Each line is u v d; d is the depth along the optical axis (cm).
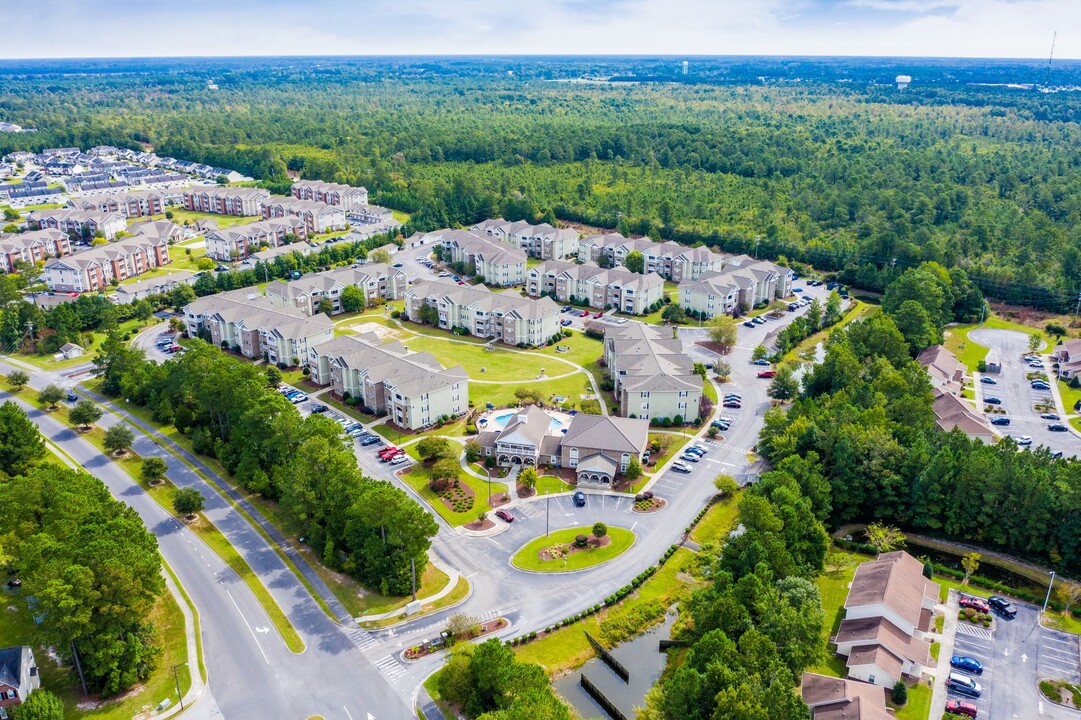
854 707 9831
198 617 12169
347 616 12219
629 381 18562
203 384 16862
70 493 12788
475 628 11669
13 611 12300
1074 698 10662
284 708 10469
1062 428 18088
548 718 9112
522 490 15675
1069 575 13438
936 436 15600
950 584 13138
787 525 12644
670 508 15075
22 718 9656
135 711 10438
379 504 12444
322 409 19138
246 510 15138
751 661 9925
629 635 11988
